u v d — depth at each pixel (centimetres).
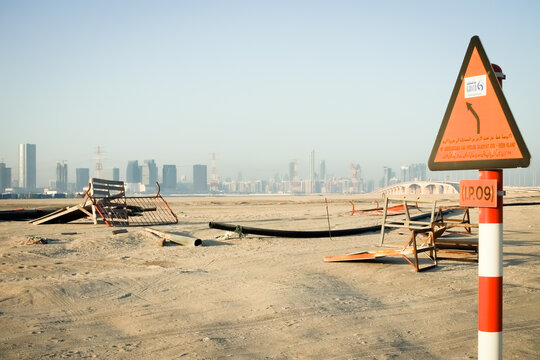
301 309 700
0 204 5456
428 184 19475
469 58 291
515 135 270
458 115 294
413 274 973
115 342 559
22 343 558
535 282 888
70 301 771
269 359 494
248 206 4272
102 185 2303
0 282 921
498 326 270
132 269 1062
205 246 1420
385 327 609
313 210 3406
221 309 707
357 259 1095
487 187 273
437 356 499
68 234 1775
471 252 1148
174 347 537
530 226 1988
